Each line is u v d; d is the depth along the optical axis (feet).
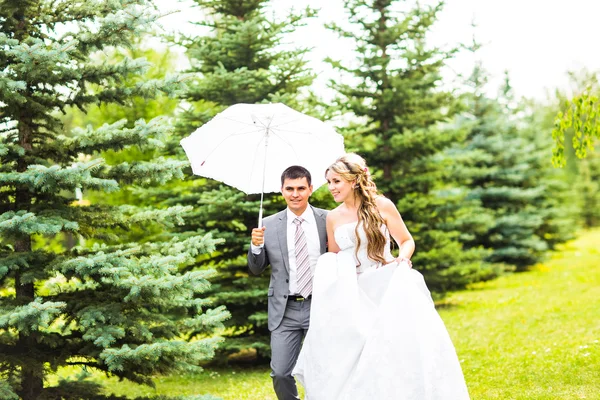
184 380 30.27
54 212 17.87
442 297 51.72
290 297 16.05
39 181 16.39
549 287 56.08
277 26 32.22
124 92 18.49
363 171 15.80
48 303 15.49
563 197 93.15
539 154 78.02
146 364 17.93
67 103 18.98
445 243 48.93
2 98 17.48
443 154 53.16
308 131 16.76
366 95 45.50
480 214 59.77
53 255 18.35
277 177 17.37
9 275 18.43
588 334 31.91
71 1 18.75
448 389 14.11
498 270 64.34
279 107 16.10
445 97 45.85
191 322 18.92
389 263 15.61
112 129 18.60
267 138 16.74
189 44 33.04
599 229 134.92
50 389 19.17
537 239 73.72
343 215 15.98
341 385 14.56
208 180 33.83
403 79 44.70
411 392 14.08
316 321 15.01
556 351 28.07
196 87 31.68
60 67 17.61
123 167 18.51
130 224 19.90
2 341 18.71
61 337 18.89
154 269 17.43
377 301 15.34
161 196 33.37
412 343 14.34
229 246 33.40
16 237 17.61
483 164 72.23
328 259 15.65
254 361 35.06
